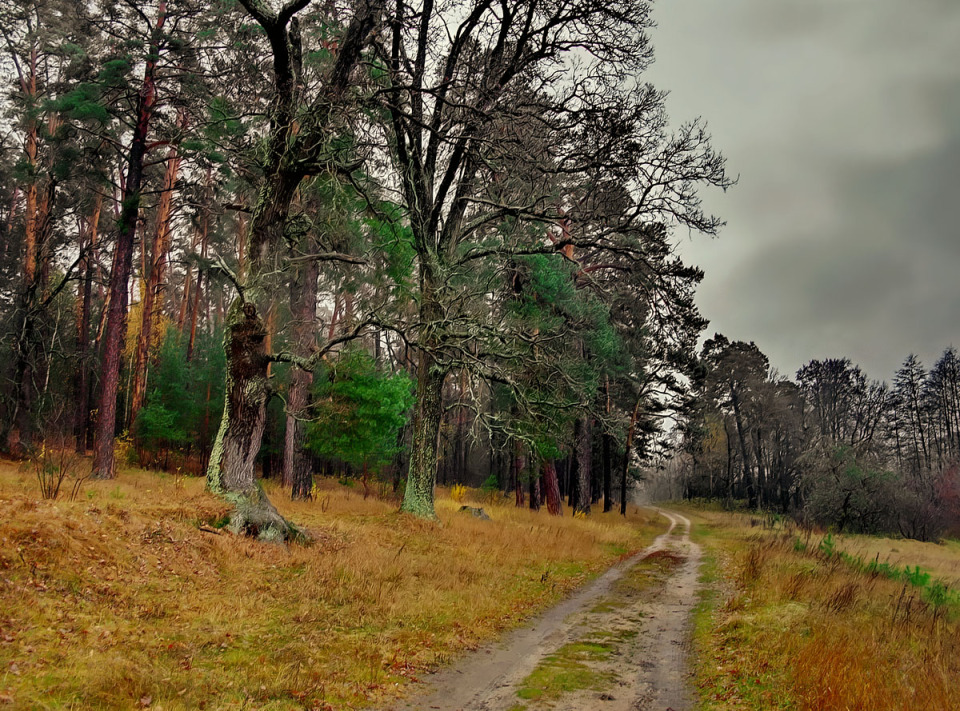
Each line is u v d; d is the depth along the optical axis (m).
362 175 19.22
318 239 19.47
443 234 21.41
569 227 21.44
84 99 20.89
